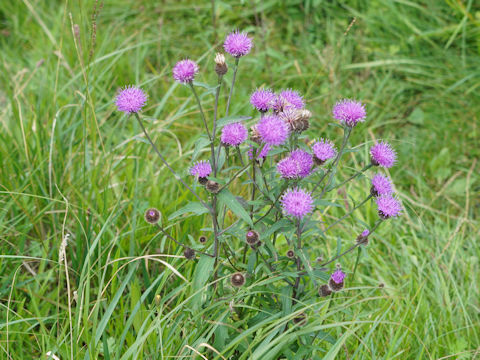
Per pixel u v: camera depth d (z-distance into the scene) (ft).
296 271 3.10
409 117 4.79
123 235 3.55
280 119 2.92
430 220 4.24
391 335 3.36
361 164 4.47
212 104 4.61
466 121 4.66
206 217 3.75
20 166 3.93
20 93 4.45
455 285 3.60
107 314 3.08
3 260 3.52
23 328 3.30
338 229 4.06
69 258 3.69
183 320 3.21
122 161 3.92
